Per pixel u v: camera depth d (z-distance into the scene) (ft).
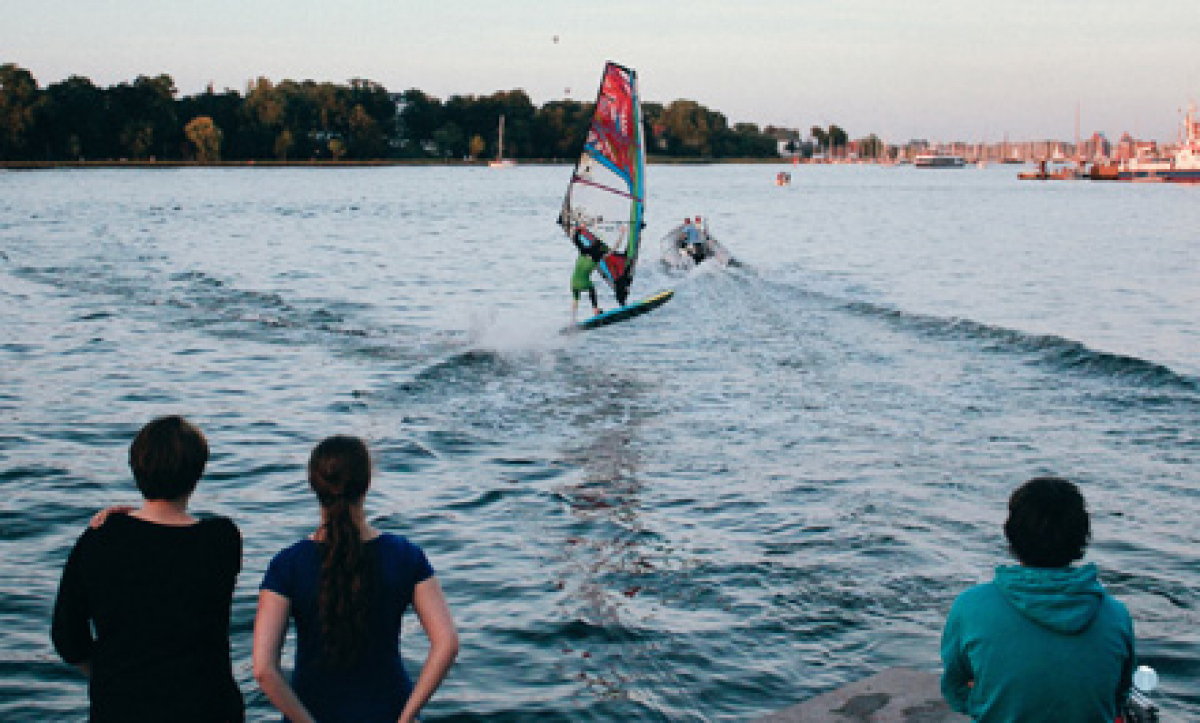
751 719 19.01
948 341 61.72
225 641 11.55
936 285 94.07
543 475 34.99
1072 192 393.91
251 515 30.71
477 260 119.03
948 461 36.60
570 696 19.85
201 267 103.50
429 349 58.59
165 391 47.60
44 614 23.43
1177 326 69.67
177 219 182.29
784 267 110.11
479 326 65.72
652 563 26.96
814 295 83.56
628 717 19.04
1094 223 198.49
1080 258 123.65
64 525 29.60
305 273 100.78
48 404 44.86
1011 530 10.82
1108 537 29.01
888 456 37.27
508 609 24.00
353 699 10.92
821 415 43.57
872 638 22.39
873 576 25.85
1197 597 24.79
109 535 11.26
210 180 400.88
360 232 162.61
